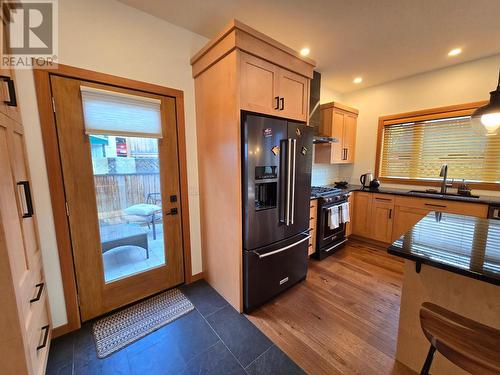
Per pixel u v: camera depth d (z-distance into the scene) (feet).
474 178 9.41
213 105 6.31
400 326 4.56
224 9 5.88
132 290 6.54
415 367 4.42
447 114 9.74
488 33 6.96
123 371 4.50
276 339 5.30
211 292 7.22
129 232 6.38
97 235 5.79
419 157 10.86
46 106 4.81
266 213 6.27
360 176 12.90
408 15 6.11
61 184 5.15
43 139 4.83
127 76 5.83
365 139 12.59
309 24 6.54
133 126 6.01
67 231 5.32
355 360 4.72
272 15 6.15
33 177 4.77
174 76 6.68
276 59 6.08
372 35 7.13
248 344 5.16
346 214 10.37
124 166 6.11
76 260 5.52
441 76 9.81
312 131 7.35
